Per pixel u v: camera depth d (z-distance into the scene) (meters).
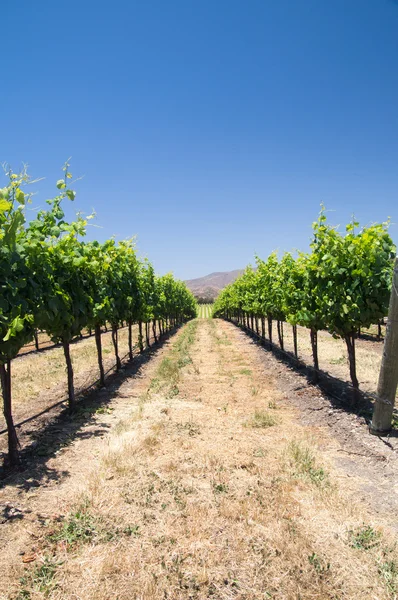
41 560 3.45
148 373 12.48
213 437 6.34
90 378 11.43
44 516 4.15
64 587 3.14
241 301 23.92
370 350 15.29
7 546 3.66
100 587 3.13
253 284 17.56
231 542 3.64
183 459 5.45
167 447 5.89
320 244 7.99
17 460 5.49
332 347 16.19
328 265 7.55
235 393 9.41
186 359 14.24
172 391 9.49
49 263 6.27
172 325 32.34
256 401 8.70
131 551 3.54
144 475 4.96
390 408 6.11
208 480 4.84
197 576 3.22
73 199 6.22
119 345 19.50
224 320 50.09
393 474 4.97
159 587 3.11
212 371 12.27
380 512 4.16
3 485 4.87
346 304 7.18
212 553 3.49
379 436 6.17
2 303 4.78
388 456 5.45
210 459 5.40
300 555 3.44
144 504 4.28
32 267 5.68
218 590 3.09
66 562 3.42
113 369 12.81
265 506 4.22
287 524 3.88
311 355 14.08
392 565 3.30
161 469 5.13
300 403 8.43
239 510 4.12
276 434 6.53
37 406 8.63
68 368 7.97
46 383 10.84
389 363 5.96
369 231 6.96
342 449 5.89
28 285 5.52
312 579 3.18
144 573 3.26
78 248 7.58
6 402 5.46
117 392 9.75
